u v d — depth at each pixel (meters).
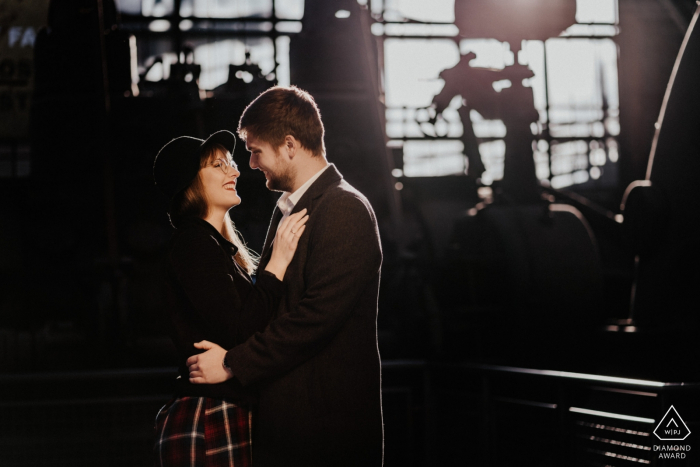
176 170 2.31
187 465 2.10
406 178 7.40
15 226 6.71
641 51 12.30
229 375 2.14
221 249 2.25
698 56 5.27
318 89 6.85
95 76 6.56
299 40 7.00
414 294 6.36
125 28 10.20
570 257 5.98
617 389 3.12
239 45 10.47
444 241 6.79
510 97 6.41
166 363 6.07
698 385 2.92
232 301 2.15
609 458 3.38
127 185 6.39
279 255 2.23
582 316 5.93
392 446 5.12
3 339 6.17
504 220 6.06
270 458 2.17
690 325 5.38
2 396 5.20
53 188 6.60
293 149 2.27
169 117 6.29
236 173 2.39
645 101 12.22
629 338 5.61
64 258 6.58
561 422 3.53
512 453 4.90
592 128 12.55
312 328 2.08
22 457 4.62
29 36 8.29
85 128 6.59
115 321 6.07
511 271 5.83
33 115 6.67
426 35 11.51
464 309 5.96
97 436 4.73
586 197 12.24
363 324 2.24
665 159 5.53
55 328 6.39
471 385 5.57
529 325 5.83
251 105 2.31
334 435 2.16
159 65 8.94
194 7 10.43
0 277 6.47
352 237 2.16
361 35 6.95
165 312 2.29
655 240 5.50
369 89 6.91
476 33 6.38
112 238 6.16
